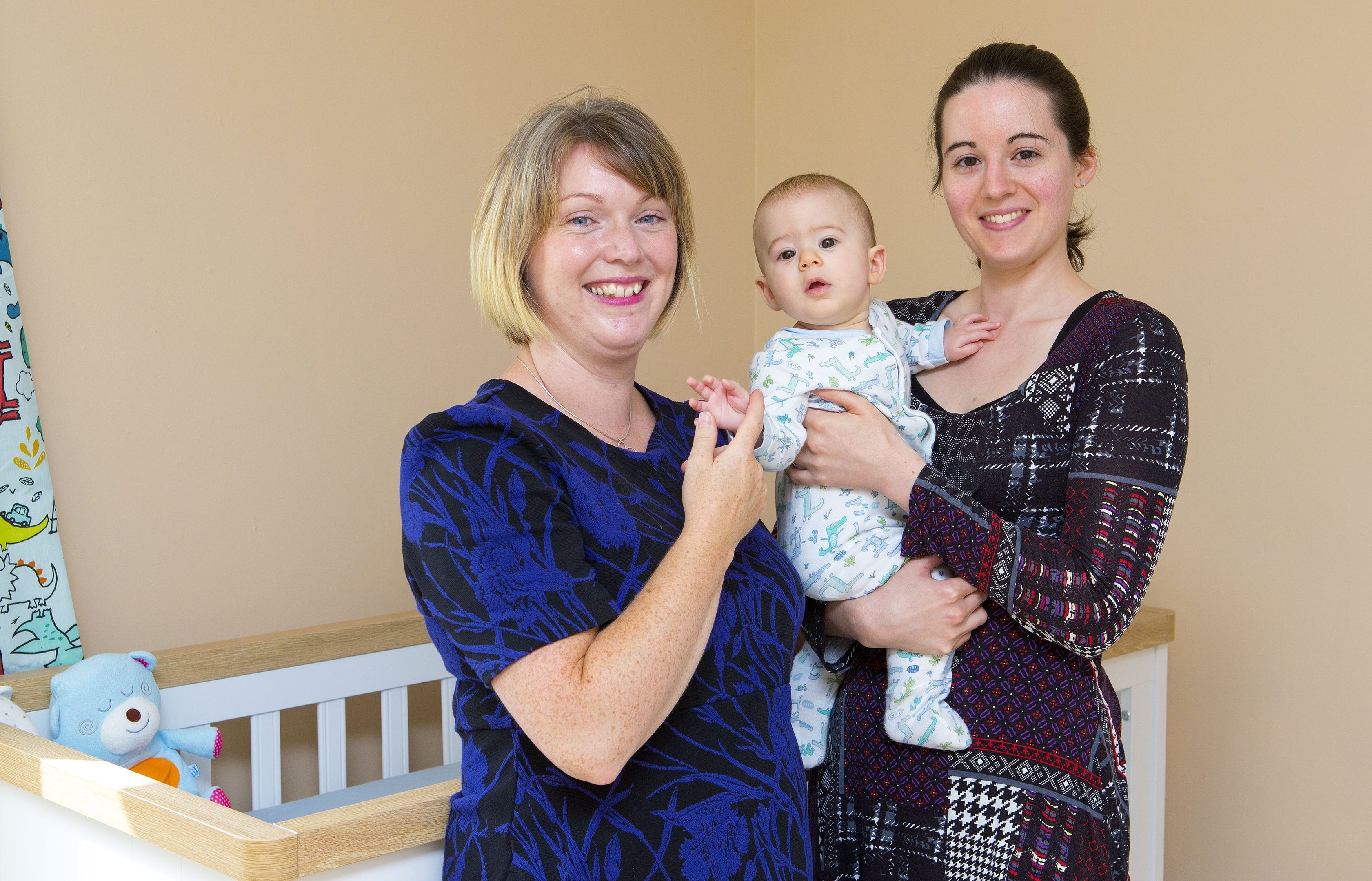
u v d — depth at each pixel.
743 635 1.09
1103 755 1.23
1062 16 2.41
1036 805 1.19
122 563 1.99
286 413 2.20
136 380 2.01
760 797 1.04
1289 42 2.08
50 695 1.59
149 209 2.02
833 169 2.89
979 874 1.20
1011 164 1.26
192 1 2.07
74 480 1.93
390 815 1.00
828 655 1.37
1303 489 2.08
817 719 1.38
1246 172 2.14
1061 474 1.22
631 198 1.10
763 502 1.04
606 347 1.12
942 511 1.18
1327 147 2.04
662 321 1.25
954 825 1.22
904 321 1.51
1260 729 2.15
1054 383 1.23
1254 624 2.15
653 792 1.00
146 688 1.63
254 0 2.15
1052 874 1.17
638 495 1.09
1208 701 2.22
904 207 2.71
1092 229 1.45
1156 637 1.79
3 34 1.86
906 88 2.71
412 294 2.39
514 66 2.57
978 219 1.29
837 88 2.87
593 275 1.09
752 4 3.08
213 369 2.10
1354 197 2.00
